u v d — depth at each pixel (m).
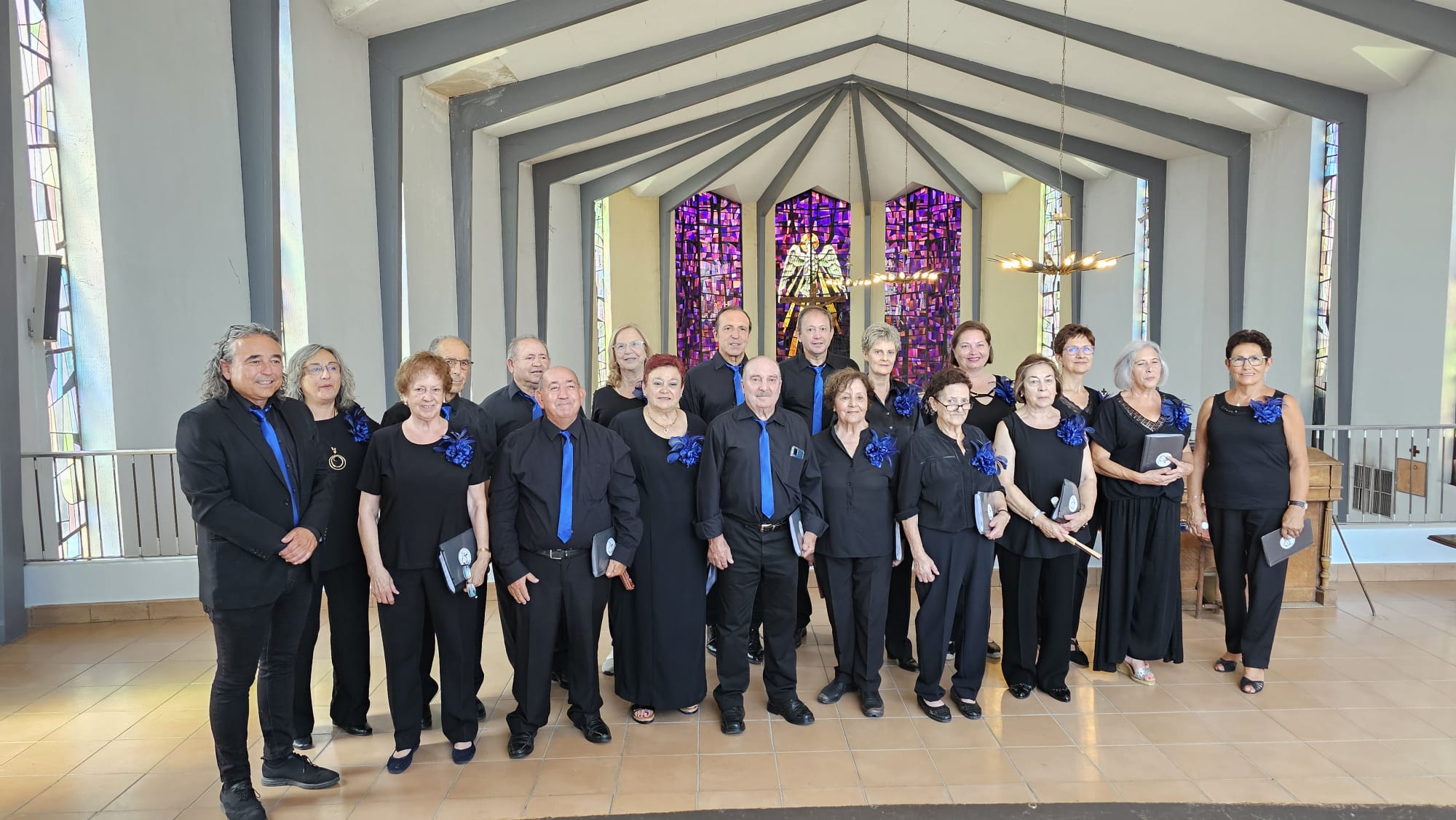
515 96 9.53
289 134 6.18
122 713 3.56
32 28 4.84
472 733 3.08
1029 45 10.19
